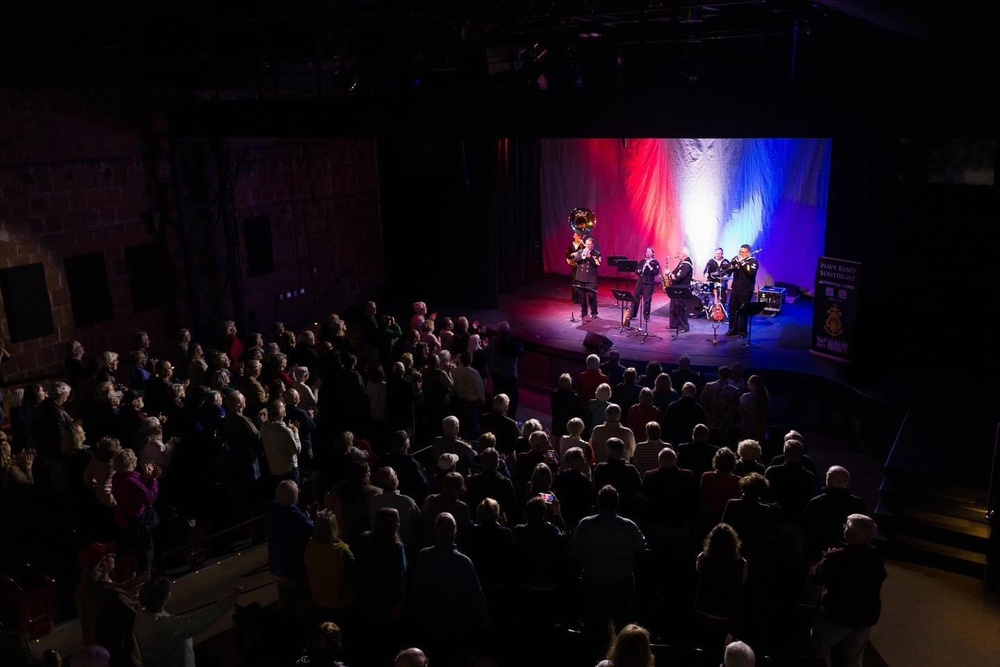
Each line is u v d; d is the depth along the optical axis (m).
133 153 15.02
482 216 18.89
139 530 7.32
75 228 14.15
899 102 8.72
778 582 6.82
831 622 5.88
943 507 9.29
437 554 5.57
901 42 12.09
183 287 16.31
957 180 12.82
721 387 10.12
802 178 18.70
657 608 6.50
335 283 19.81
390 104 12.72
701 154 19.95
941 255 13.21
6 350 13.30
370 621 5.78
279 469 8.45
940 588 8.31
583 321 17.89
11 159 13.03
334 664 4.34
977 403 11.91
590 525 6.04
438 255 19.97
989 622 7.72
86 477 7.47
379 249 20.97
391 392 10.23
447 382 10.64
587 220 17.92
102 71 13.81
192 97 15.80
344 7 12.45
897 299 13.68
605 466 7.32
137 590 7.11
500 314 18.84
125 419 9.03
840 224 15.36
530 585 5.97
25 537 7.72
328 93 18.59
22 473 7.69
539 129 11.39
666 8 12.58
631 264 16.77
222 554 8.48
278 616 6.28
